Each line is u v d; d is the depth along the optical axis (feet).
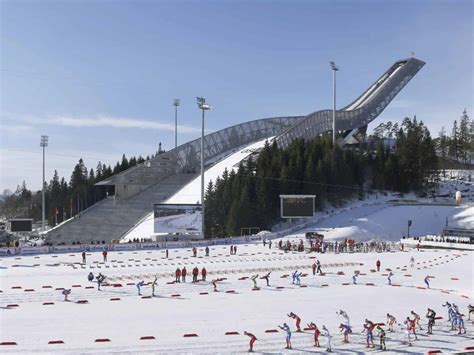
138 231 291.99
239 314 104.37
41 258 192.13
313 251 218.59
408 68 532.73
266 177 302.25
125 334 88.43
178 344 82.89
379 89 518.78
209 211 304.50
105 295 123.95
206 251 202.08
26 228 239.09
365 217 293.84
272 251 218.18
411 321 87.61
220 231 300.20
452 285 143.33
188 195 340.80
